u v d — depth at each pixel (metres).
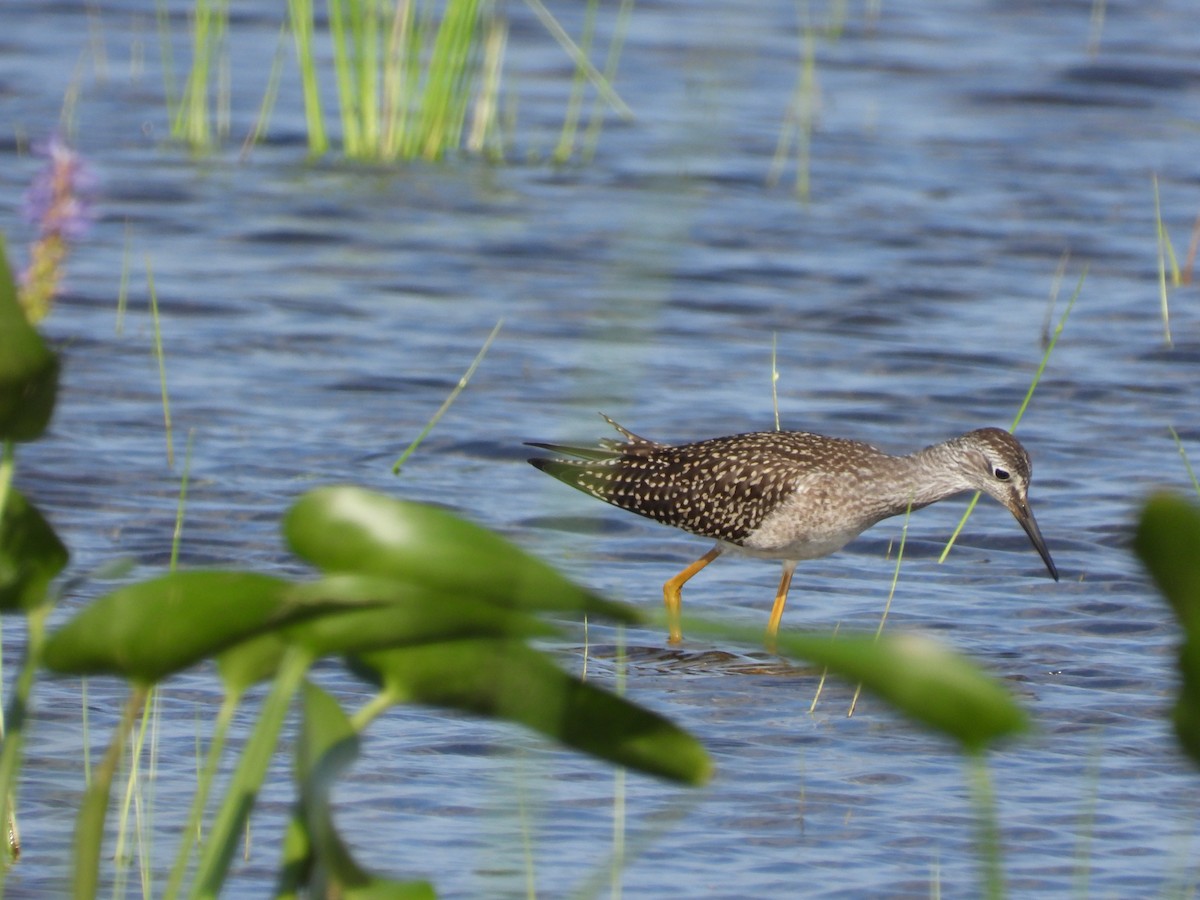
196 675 10.96
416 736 10.28
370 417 16.17
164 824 8.93
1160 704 11.05
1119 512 14.74
